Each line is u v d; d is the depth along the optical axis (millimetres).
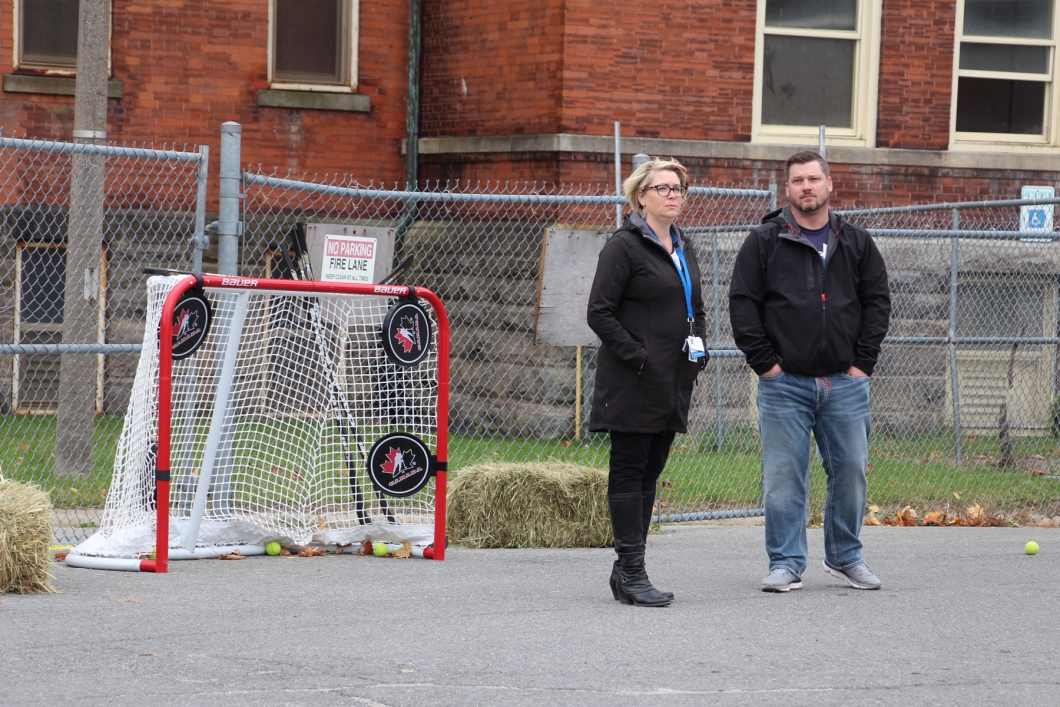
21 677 6180
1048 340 13664
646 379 7953
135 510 9359
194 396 10242
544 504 10680
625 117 17469
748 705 5984
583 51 17234
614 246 7984
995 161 19172
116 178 18500
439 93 19094
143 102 18578
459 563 9734
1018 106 19688
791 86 18609
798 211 8664
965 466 15891
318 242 10375
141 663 6477
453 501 10719
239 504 10086
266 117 19125
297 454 10148
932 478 14984
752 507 13062
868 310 8734
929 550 10789
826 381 8672
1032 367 19062
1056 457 16484
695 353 7996
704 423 17266
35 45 18500
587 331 11539
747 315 8688
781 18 18406
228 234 10266
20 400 18141
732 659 6805
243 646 6859
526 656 6781
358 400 10164
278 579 8805
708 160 17953
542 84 17469
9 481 8609
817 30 18562
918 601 8477
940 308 18734
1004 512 13383
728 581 9148
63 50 18641
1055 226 19344
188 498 9883
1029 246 19062
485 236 18250
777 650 7020
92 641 6879
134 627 7219
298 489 10133
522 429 17453
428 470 9883
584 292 11516
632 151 17500
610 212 17500
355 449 10148
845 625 7688
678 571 9586
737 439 16844
